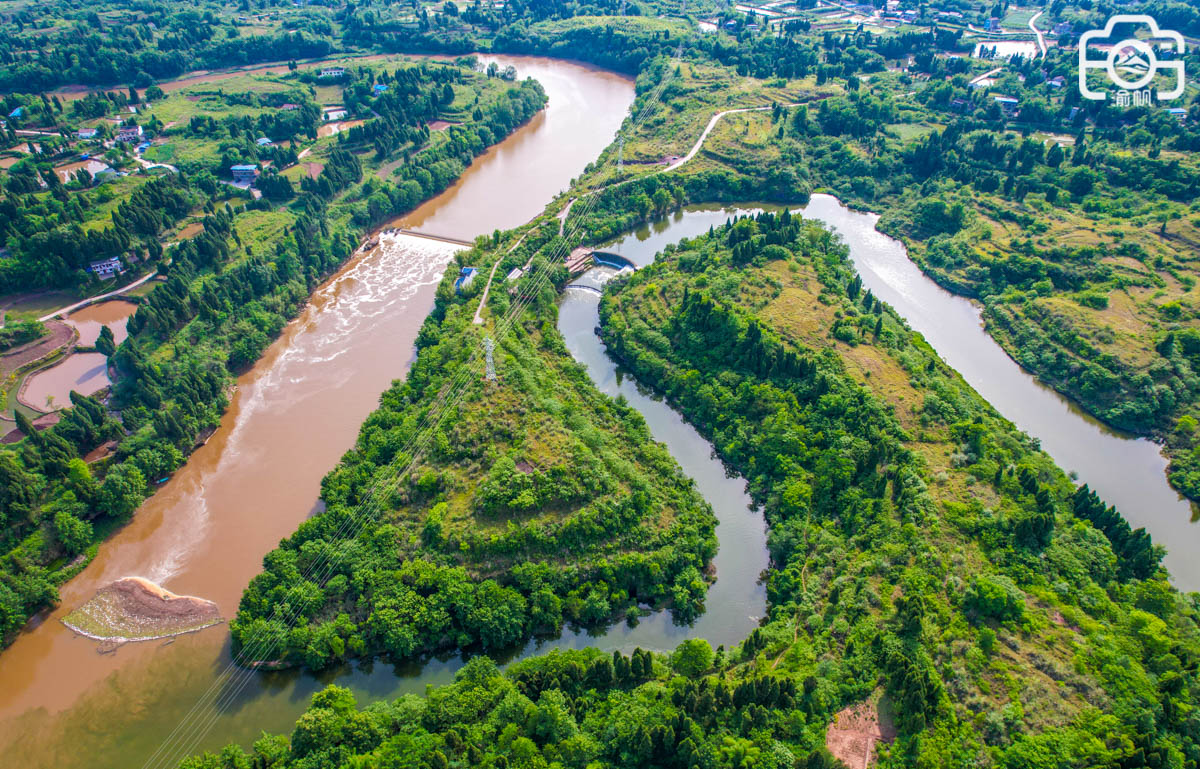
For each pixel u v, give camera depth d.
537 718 136.75
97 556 191.25
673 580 175.88
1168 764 123.50
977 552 165.50
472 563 170.88
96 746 152.62
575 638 167.12
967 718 135.50
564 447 193.12
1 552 182.38
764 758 128.12
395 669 160.88
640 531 179.25
